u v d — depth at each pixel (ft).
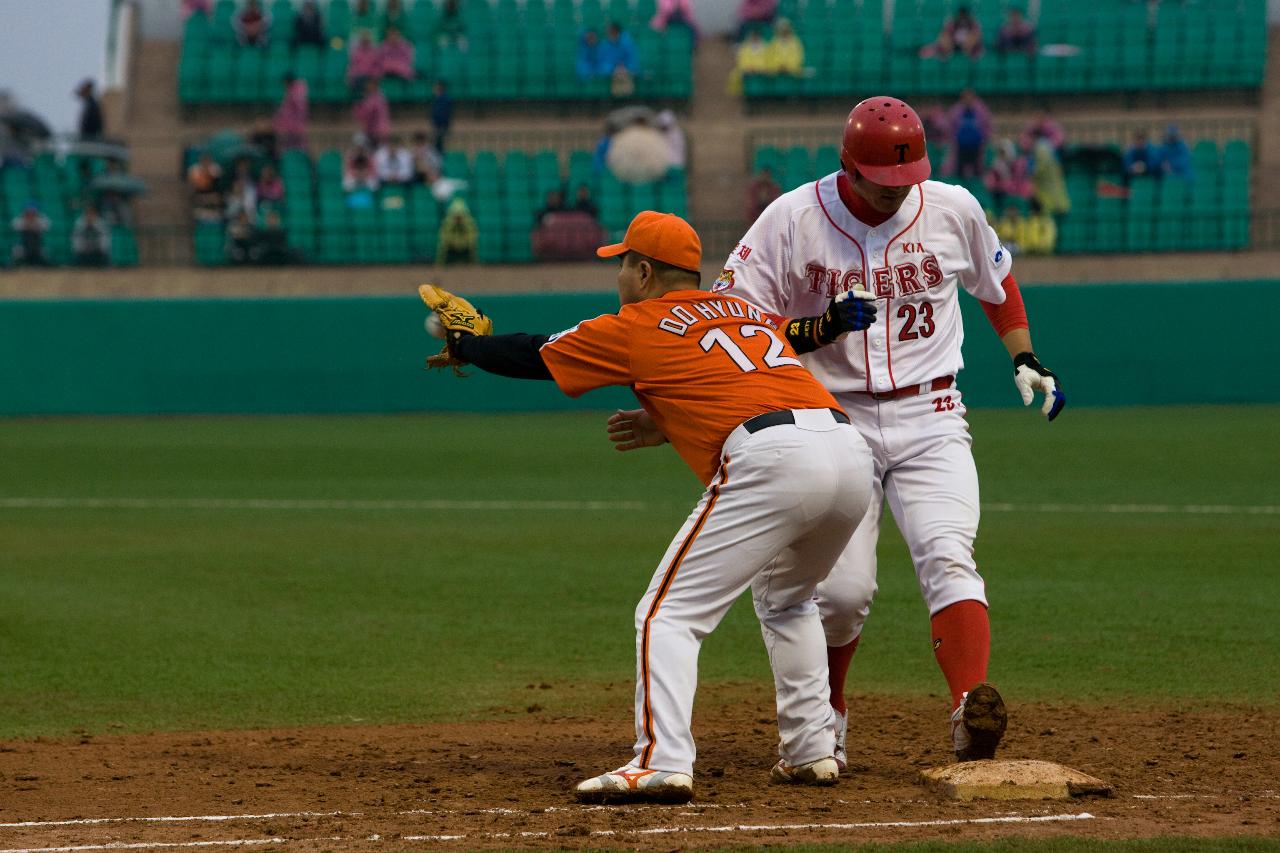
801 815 49.57
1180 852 43.86
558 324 258.78
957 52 328.49
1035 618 97.55
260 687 81.00
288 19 343.67
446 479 178.60
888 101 57.47
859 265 59.11
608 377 54.19
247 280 276.62
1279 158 320.91
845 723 61.11
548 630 96.37
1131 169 293.64
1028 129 297.74
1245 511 146.72
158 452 206.28
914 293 59.36
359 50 324.39
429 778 58.44
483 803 53.21
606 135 303.27
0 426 242.37
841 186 59.57
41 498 165.17
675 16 339.98
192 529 142.31
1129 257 279.08
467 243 282.36
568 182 299.99
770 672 84.79
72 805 53.72
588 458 197.47
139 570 119.65
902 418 59.26
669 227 54.90
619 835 46.65
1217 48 328.29
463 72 329.11
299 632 95.91
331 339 259.39
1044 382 60.08
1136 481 169.89
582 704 76.43
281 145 307.37
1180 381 255.70
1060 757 61.21
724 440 52.42
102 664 86.89
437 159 298.15
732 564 51.78
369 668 85.56
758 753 63.82
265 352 258.98
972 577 57.11
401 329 259.60
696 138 326.03
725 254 285.64
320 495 166.09
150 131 333.42
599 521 145.59
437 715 74.13
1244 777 56.65
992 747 54.29
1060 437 213.05
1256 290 253.85
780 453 51.03
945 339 60.39
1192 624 95.14
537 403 262.88
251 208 284.61
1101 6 334.03
